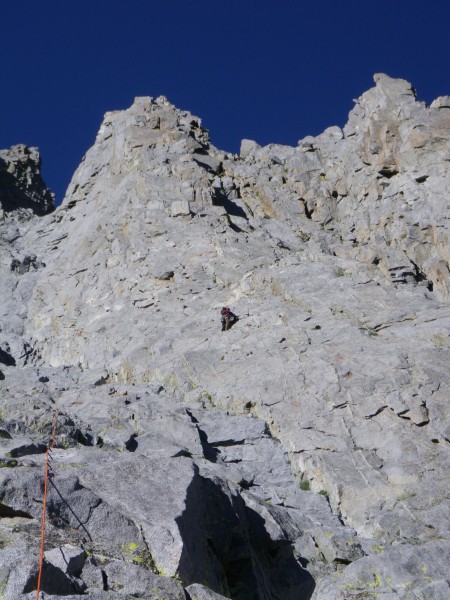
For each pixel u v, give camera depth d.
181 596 11.86
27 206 65.50
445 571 14.05
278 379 26.14
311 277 33.66
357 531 19.62
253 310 31.98
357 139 48.84
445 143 43.28
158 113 53.03
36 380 29.81
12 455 14.78
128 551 12.83
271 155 51.38
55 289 41.81
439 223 40.12
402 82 48.22
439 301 33.62
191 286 35.78
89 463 14.97
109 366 31.31
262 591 15.73
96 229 44.84
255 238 39.88
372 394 24.47
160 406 24.88
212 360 28.48
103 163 54.91
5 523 12.51
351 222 44.69
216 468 20.58
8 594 10.46
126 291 37.41
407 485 20.98
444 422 22.97
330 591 13.48
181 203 41.81
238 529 15.96
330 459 22.38
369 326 29.45
